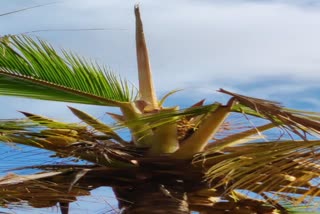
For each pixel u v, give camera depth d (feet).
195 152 22.04
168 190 22.06
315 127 18.74
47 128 21.58
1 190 20.85
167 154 22.16
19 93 21.99
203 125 21.71
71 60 21.68
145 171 22.12
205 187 22.21
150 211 21.89
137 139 22.50
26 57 21.44
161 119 21.53
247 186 21.43
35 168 21.54
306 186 21.54
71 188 20.98
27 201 21.44
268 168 20.02
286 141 19.92
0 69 21.35
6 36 20.88
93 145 21.76
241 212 23.12
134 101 22.61
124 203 22.26
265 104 19.51
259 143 21.67
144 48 24.52
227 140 22.38
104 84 22.07
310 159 19.33
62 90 21.94
